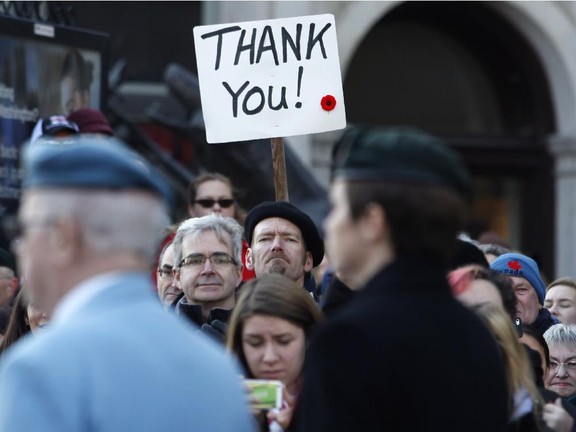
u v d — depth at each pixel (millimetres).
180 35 34188
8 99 18922
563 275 36250
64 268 6352
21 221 6539
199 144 26797
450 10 36062
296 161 25531
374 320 7246
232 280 13023
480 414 7406
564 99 35969
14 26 18891
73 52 19797
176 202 26453
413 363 7172
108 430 6043
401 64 36531
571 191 36125
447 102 37000
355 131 7656
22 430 5898
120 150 6480
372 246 7496
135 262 6445
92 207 6297
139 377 6172
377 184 7398
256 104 15117
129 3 33969
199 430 6277
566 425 9328
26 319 13133
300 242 13828
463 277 9562
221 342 11828
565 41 35625
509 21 35938
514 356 9125
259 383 9211
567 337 14125
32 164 6402
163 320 6453
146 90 33719
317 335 7309
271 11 32438
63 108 19703
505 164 37281
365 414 7078
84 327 6199
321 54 15141
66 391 6000
